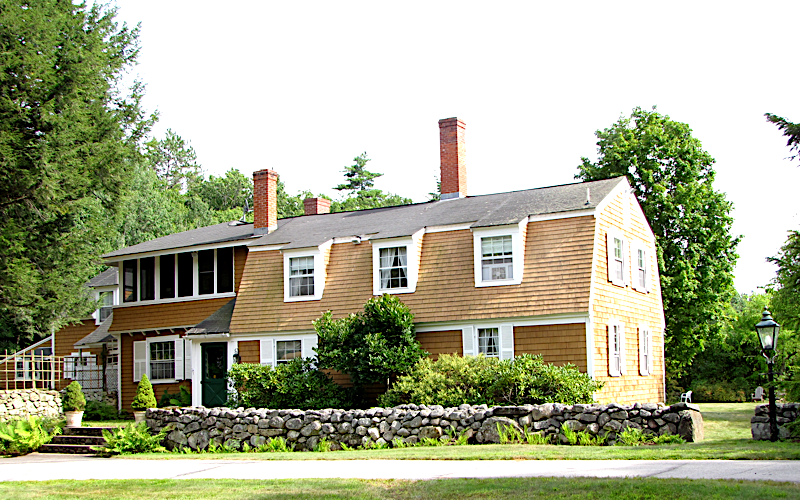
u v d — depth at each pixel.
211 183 84.56
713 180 36.00
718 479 9.38
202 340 27.28
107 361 33.69
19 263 24.33
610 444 15.64
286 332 25.53
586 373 20.08
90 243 29.28
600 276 22.64
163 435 19.41
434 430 16.95
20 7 25.22
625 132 36.53
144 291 31.17
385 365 21.45
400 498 9.38
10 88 24.84
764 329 15.12
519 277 22.56
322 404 22.08
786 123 15.13
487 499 8.98
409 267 24.17
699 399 40.59
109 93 31.66
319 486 10.63
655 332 28.22
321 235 27.19
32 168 24.47
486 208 25.73
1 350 39.94
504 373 19.16
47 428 22.05
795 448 12.74
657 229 34.28
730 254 35.94
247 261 27.53
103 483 12.22
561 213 22.91
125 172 29.84
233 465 14.43
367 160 77.12
